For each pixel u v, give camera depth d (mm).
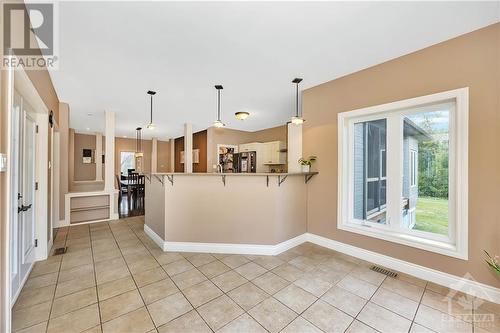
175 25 1953
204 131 7586
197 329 1605
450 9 1760
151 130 7684
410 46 2299
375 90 2701
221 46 2299
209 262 2727
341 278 2340
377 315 1771
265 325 1651
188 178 3098
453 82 2137
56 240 3496
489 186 1951
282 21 1905
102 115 5395
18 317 1708
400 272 2471
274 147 6523
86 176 8711
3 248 1375
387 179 2709
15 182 1929
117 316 1734
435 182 2396
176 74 2986
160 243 3246
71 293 2039
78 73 2957
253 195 3033
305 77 3072
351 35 2111
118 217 4871
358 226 2902
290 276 2379
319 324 1666
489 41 1954
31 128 2592
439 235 2350
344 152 3053
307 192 3480
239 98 4043
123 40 2184
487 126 1962
